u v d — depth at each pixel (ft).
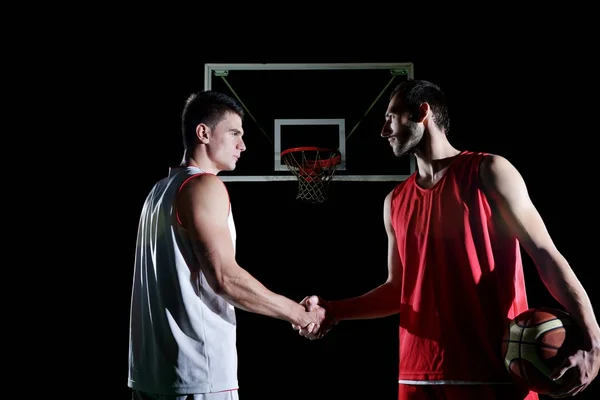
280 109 12.32
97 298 11.48
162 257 5.87
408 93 6.74
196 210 5.74
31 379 11.15
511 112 12.14
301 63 12.42
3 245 11.55
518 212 5.92
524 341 5.52
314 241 11.94
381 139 12.15
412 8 12.58
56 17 12.40
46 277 11.50
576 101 12.09
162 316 5.72
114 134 12.07
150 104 12.21
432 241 6.31
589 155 11.87
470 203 6.16
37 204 11.75
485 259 6.05
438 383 6.00
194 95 6.70
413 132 6.65
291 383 11.36
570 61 12.24
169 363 5.60
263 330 11.53
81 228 11.71
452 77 12.35
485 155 6.31
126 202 11.84
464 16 12.51
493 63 12.35
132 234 11.74
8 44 12.24
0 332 11.27
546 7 12.44
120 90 12.23
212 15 12.61
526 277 11.65
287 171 12.14
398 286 7.32
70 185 11.85
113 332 11.37
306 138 12.23
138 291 6.18
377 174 12.05
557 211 11.73
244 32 12.57
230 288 5.70
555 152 11.94
